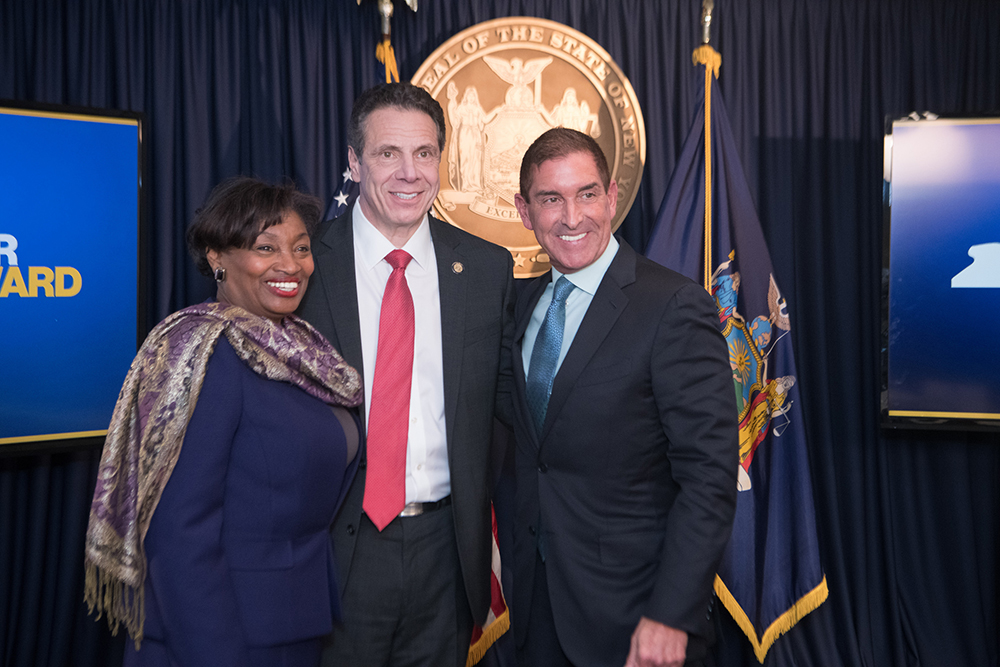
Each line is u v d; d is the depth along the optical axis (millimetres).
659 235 2256
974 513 2562
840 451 2555
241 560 1179
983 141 2252
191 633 1077
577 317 1550
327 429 1286
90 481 2262
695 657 1365
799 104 2564
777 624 2248
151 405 1125
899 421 2316
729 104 2551
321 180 2439
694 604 1279
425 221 1694
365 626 1472
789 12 2564
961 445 2533
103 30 2293
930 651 2477
